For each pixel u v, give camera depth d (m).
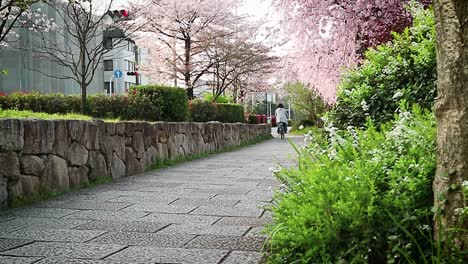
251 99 33.81
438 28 1.98
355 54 8.96
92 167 5.93
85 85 10.90
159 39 20.30
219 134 13.29
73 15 12.23
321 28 9.62
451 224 1.89
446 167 1.93
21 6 7.08
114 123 6.62
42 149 4.86
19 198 4.43
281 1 9.68
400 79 3.83
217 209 4.23
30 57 18.28
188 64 20.00
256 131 20.08
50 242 3.04
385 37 7.44
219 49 20.64
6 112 6.57
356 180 2.25
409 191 2.14
